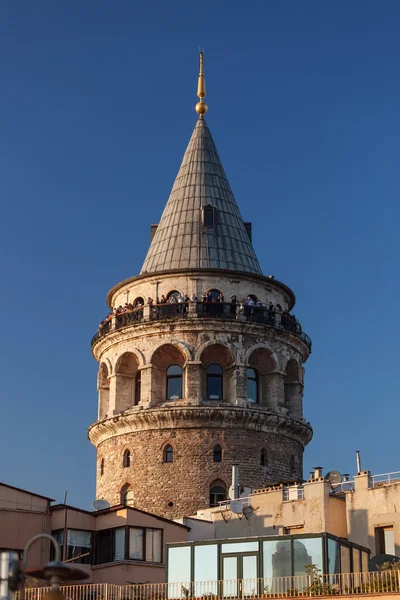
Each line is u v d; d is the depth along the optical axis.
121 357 73.75
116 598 48.06
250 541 48.44
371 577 44.03
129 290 76.00
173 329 72.12
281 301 76.62
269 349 72.94
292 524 54.78
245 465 69.88
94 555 58.12
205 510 62.69
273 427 71.81
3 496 57.03
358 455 59.97
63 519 57.62
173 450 70.19
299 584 45.75
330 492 55.69
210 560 49.16
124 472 71.25
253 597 44.69
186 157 81.31
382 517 51.84
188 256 75.44
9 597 25.58
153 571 57.16
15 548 56.31
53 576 27.16
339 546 47.66
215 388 72.25
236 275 74.19
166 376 72.69
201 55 85.62
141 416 70.69
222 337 72.00
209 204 77.88
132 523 57.38
